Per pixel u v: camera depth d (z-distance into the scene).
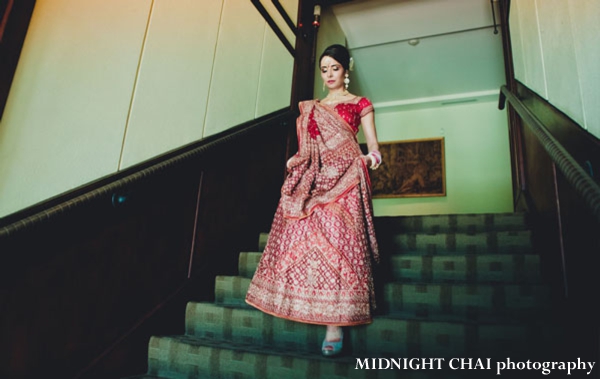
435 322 1.49
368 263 1.51
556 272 1.67
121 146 1.57
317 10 3.76
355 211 1.55
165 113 1.83
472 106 6.03
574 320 1.38
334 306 1.39
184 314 1.87
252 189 2.65
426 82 5.69
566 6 1.51
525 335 1.40
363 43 4.88
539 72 1.99
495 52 4.92
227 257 2.28
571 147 1.38
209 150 1.99
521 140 2.86
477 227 2.45
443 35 4.66
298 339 1.62
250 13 2.67
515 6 2.58
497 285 1.68
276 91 3.00
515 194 3.08
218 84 2.27
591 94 1.25
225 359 1.50
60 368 1.29
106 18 1.53
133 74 1.65
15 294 1.17
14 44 1.17
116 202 1.51
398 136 6.23
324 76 1.84
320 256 1.46
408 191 5.88
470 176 5.70
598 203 0.92
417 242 2.27
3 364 1.12
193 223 2.04
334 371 1.35
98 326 1.45
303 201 1.56
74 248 1.37
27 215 1.14
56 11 1.32
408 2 4.14
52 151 1.28
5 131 1.14
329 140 1.68
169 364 1.58
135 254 1.65
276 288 1.48
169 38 1.88
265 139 2.87
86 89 1.42
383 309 1.77
